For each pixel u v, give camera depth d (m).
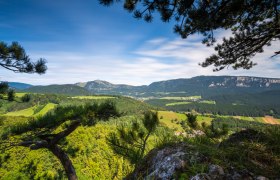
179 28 6.14
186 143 2.75
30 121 5.52
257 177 1.85
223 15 5.49
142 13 5.16
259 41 7.40
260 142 2.71
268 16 6.63
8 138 5.61
